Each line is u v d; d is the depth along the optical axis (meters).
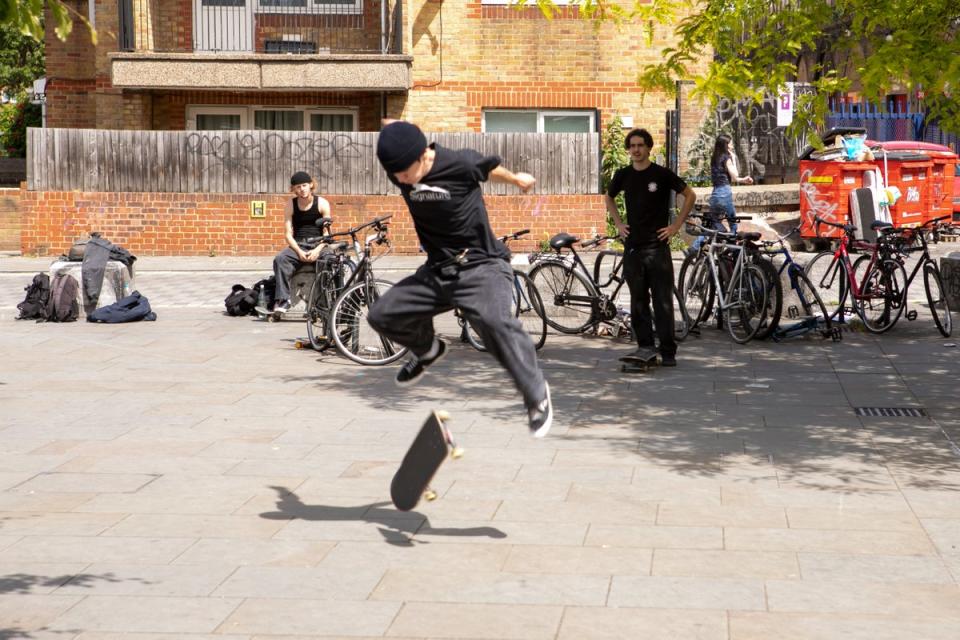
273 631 4.58
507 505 6.27
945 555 5.39
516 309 12.02
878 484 6.61
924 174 18.23
